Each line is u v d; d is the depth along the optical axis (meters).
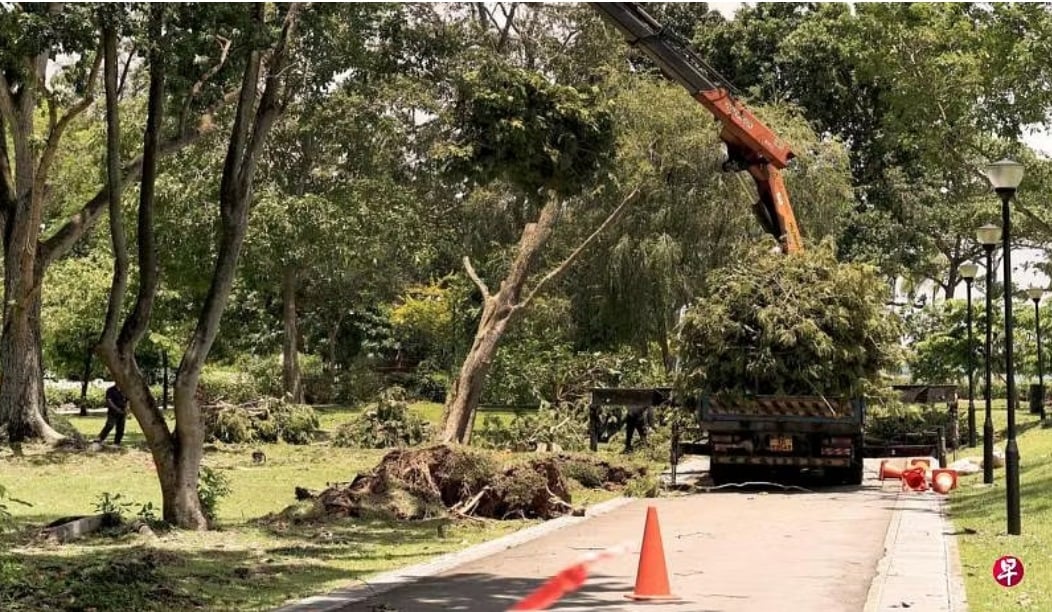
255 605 10.67
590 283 39.66
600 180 19.53
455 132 19.78
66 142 36.47
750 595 10.82
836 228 40.91
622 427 30.80
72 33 13.88
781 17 57.53
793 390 22.31
